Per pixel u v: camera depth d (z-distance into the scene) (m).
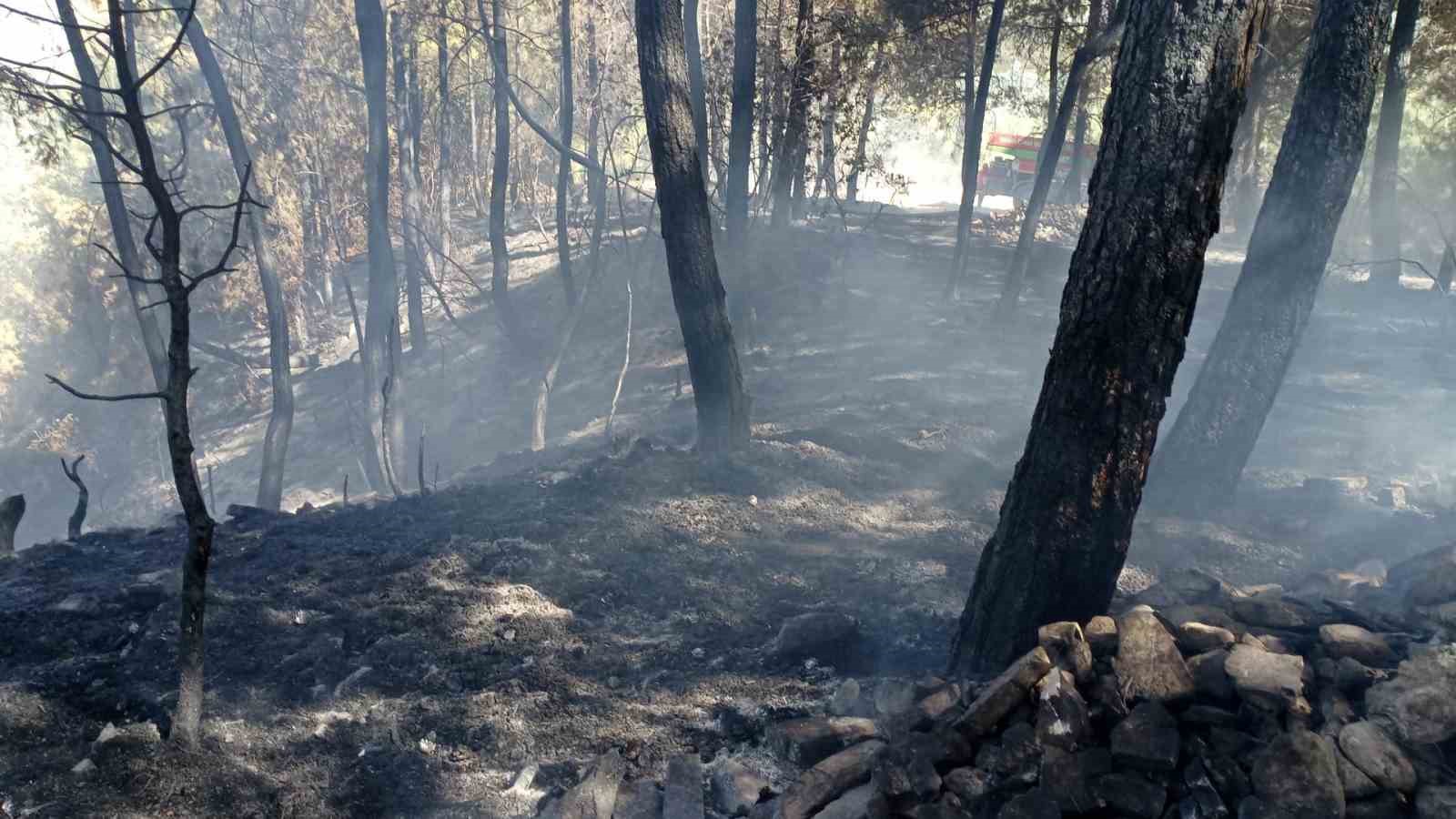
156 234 28.06
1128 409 4.66
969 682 4.54
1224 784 3.70
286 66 24.28
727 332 9.12
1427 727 3.59
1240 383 7.36
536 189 36.12
